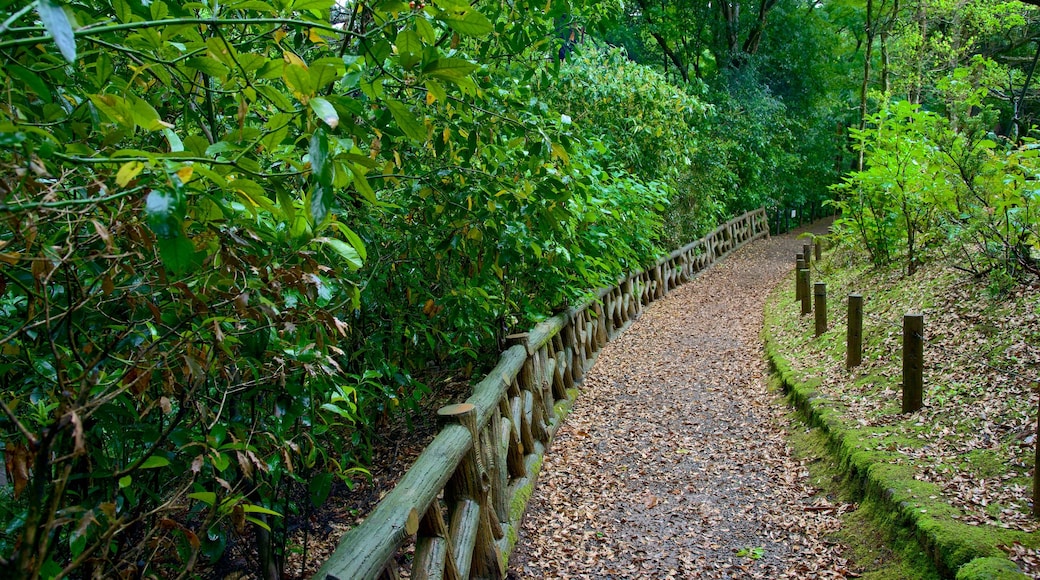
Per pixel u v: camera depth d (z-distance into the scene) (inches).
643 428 224.2
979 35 587.8
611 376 288.4
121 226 55.3
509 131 129.1
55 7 36.9
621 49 385.7
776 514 159.5
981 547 111.5
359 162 60.7
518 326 213.9
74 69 68.7
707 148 580.4
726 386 268.1
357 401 120.3
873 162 311.4
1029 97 586.2
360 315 142.1
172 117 93.4
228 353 68.2
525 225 135.1
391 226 139.6
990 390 167.6
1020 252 218.8
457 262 160.9
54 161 56.0
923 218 290.2
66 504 77.7
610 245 270.1
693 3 741.9
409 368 174.9
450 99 111.9
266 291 73.3
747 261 654.5
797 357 267.3
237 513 67.4
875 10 779.4
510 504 155.3
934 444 154.4
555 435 214.2
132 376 64.7
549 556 145.1
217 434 70.9
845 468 163.3
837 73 891.4
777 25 793.6
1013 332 187.0
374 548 79.7
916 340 172.9
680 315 418.3
